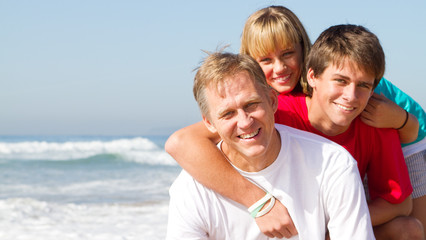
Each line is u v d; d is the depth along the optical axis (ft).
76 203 33.47
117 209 29.94
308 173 8.46
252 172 8.66
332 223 8.36
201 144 9.04
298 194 8.49
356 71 8.93
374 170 10.09
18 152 93.91
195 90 8.40
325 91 9.28
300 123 10.00
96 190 42.09
